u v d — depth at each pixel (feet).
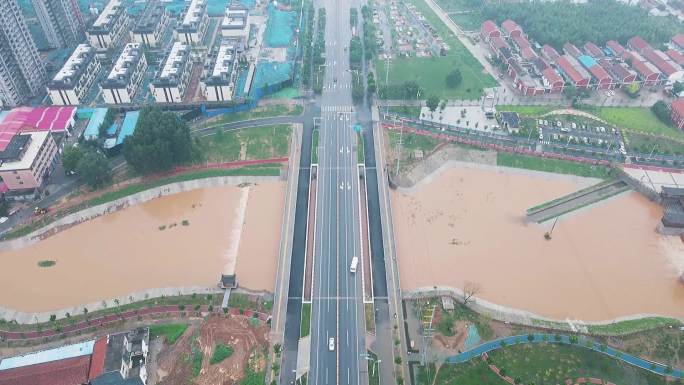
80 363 536.42
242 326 613.93
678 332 612.70
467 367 567.59
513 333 610.24
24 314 640.17
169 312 631.56
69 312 640.17
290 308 638.12
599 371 563.89
